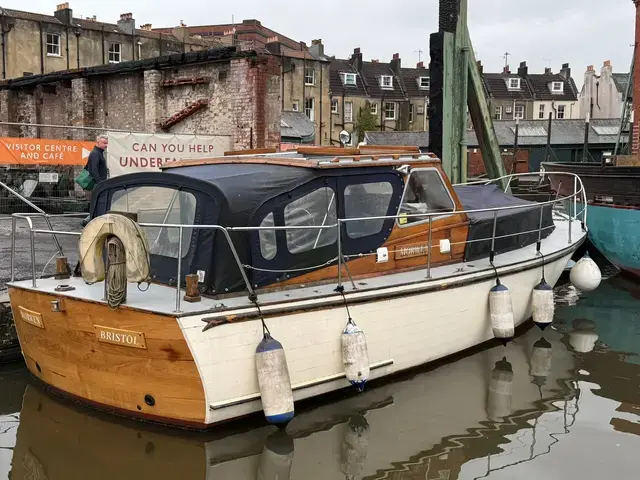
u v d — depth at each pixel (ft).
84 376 17.15
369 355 18.88
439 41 32.81
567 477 14.78
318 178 18.48
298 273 18.11
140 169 36.94
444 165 33.35
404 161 21.06
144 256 15.58
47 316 17.52
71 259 28.86
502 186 37.32
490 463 15.44
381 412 18.13
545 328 25.93
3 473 14.93
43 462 15.40
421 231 21.56
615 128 147.23
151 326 15.26
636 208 34.12
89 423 17.15
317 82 129.80
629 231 34.42
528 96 190.70
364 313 18.45
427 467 15.24
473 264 23.07
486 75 193.47
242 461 15.42
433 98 33.35
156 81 46.14
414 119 170.19
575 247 28.60
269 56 40.50
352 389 18.99
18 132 63.41
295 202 17.97
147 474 14.90
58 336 17.46
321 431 16.94
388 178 20.44
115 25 120.98
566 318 28.43
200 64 43.50
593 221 36.96
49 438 16.52
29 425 17.20
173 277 17.65
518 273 24.02
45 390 18.98
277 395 15.69
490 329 23.26
